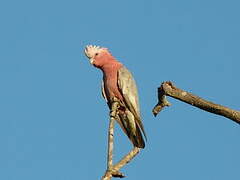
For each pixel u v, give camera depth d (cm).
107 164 725
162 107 925
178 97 870
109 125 773
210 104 838
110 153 739
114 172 711
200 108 853
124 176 709
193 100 856
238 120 817
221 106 832
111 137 758
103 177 705
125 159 776
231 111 822
